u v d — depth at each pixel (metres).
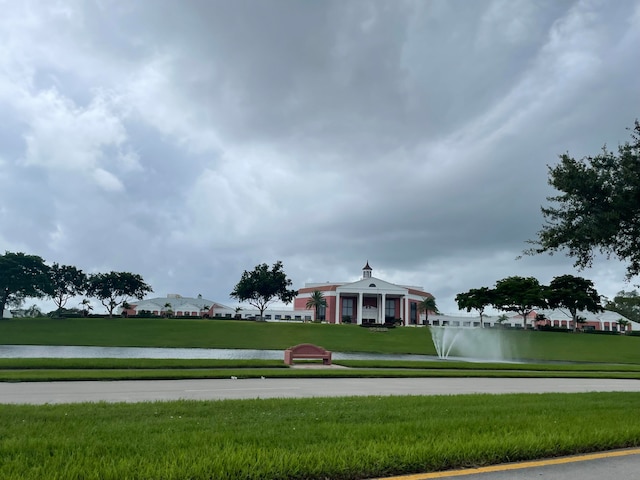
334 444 6.57
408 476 5.74
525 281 85.69
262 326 73.44
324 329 72.62
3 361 22.86
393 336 69.38
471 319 120.69
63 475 4.96
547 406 11.16
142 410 9.57
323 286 117.00
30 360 23.33
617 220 13.59
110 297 98.56
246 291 98.31
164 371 20.89
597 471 6.13
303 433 7.35
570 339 68.38
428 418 9.18
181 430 7.52
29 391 14.20
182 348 52.91
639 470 6.20
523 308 85.69
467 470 6.04
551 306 88.94
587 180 13.73
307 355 28.12
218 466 5.38
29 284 89.81
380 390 16.19
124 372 19.92
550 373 27.12
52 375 17.95
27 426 7.63
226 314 120.81
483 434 7.43
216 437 6.86
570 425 8.37
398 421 8.83
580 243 14.21
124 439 6.71
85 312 99.75
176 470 5.18
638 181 13.20
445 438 7.07
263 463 5.54
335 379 20.30
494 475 5.87
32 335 62.88
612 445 7.33
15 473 5.00
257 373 20.83
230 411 9.71
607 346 63.62
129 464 5.32
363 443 6.68
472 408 10.62
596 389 18.66
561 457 6.74
